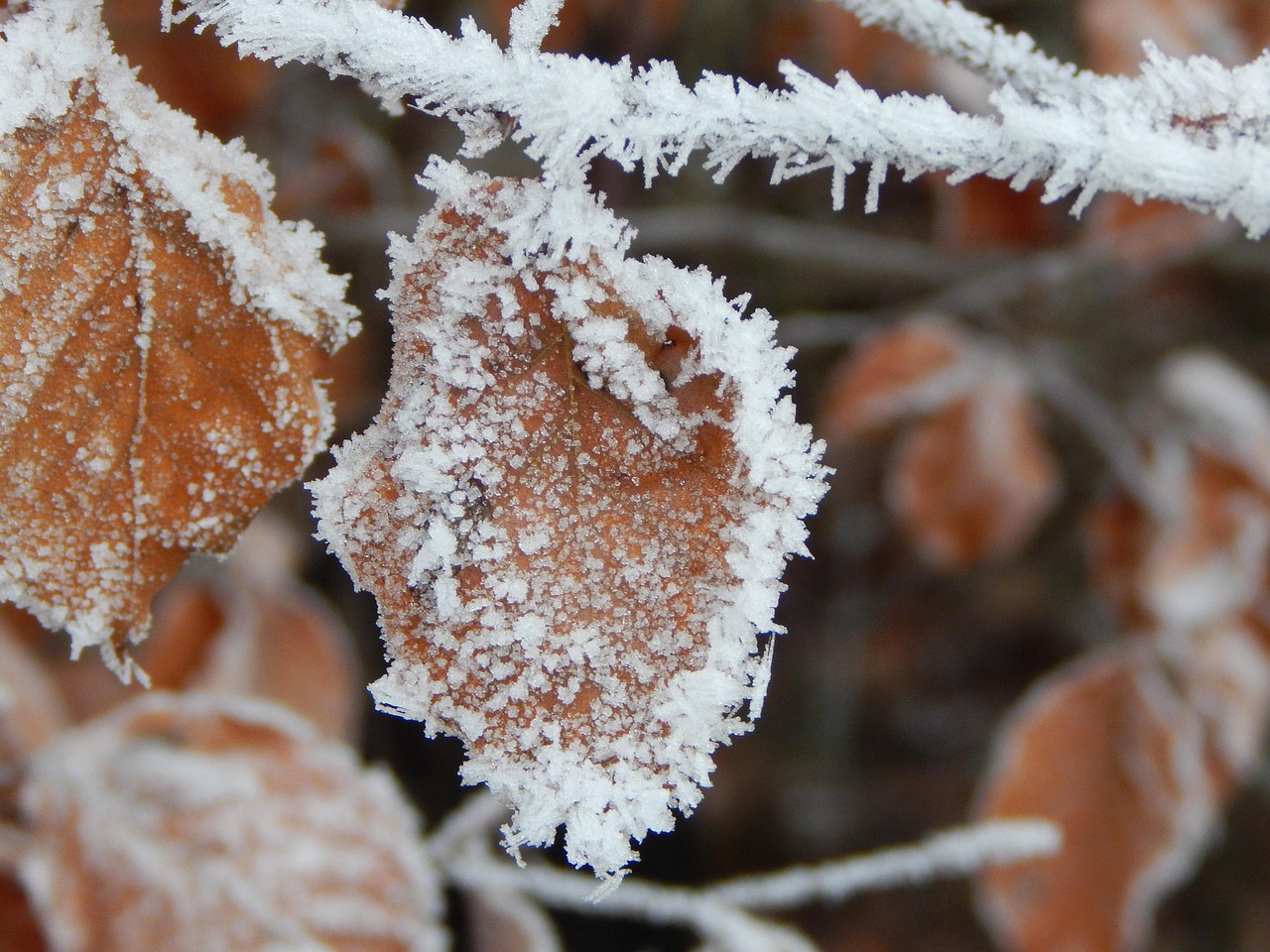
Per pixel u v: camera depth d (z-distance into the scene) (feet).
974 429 2.47
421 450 0.94
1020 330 2.81
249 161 0.98
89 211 0.97
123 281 0.97
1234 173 1.00
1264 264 2.95
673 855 3.33
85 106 0.97
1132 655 2.04
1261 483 2.14
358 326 0.99
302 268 0.98
